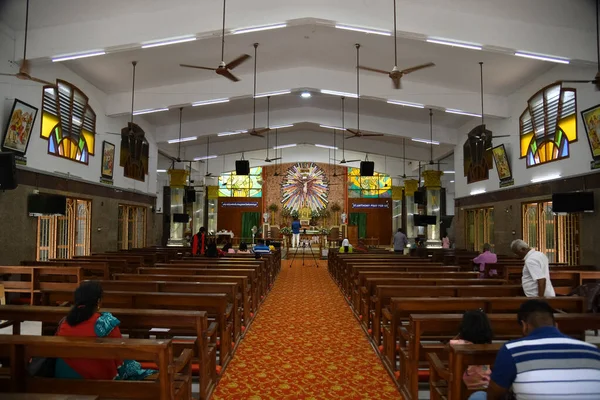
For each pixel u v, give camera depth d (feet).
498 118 45.50
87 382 9.40
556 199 32.42
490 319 12.53
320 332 21.59
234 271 24.31
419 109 51.62
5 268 23.11
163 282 18.07
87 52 30.55
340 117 56.85
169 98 43.62
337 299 31.22
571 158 33.83
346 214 99.04
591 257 31.22
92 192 40.45
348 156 87.25
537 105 38.75
